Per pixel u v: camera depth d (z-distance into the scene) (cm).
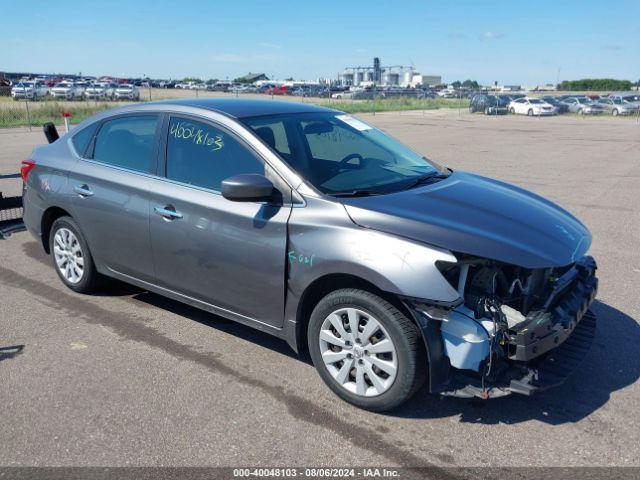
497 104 4412
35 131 2297
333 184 359
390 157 428
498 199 380
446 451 298
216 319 461
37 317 464
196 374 376
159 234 411
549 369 326
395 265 303
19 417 328
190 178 399
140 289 527
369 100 6316
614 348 412
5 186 996
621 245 673
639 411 334
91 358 397
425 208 339
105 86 5297
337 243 322
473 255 304
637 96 4641
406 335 306
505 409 336
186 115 413
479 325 304
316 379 369
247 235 361
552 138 2219
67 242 505
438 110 5175
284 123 404
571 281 361
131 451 298
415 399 347
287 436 311
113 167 451
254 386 361
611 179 1162
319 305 339
